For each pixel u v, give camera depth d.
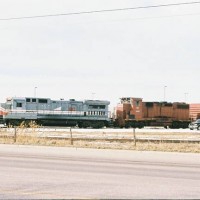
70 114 62.31
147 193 9.52
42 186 10.30
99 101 64.12
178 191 9.87
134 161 17.97
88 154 21.02
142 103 67.56
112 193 9.44
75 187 10.24
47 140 30.06
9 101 59.94
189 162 17.84
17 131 35.69
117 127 67.44
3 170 13.51
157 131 54.09
